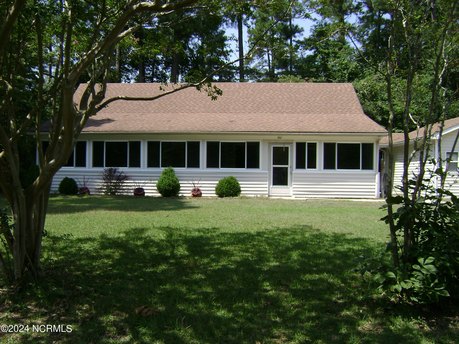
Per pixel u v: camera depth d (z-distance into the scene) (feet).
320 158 58.13
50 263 19.80
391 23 14.60
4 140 14.75
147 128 58.34
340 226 31.50
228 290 16.90
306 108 65.41
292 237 27.02
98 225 30.71
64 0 15.92
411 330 13.33
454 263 13.69
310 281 18.08
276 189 59.41
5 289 16.16
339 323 13.85
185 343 12.42
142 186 59.62
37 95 17.88
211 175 59.06
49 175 15.53
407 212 14.39
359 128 56.75
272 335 13.01
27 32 16.51
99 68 17.78
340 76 82.07
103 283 17.57
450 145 53.78
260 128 57.36
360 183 57.88
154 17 18.17
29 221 16.47
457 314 14.56
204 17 19.33
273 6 17.38
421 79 16.26
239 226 31.07
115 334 13.03
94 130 58.18
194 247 23.95
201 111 65.51
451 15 13.65
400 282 13.61
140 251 22.86
